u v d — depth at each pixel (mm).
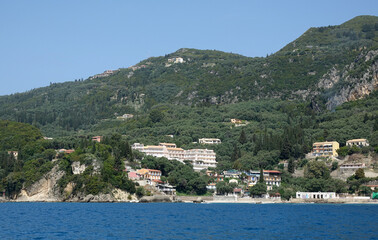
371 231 157500
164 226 167250
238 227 166375
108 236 142125
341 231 157125
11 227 162000
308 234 149750
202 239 137875
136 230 155750
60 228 159875
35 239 136000
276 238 141375
